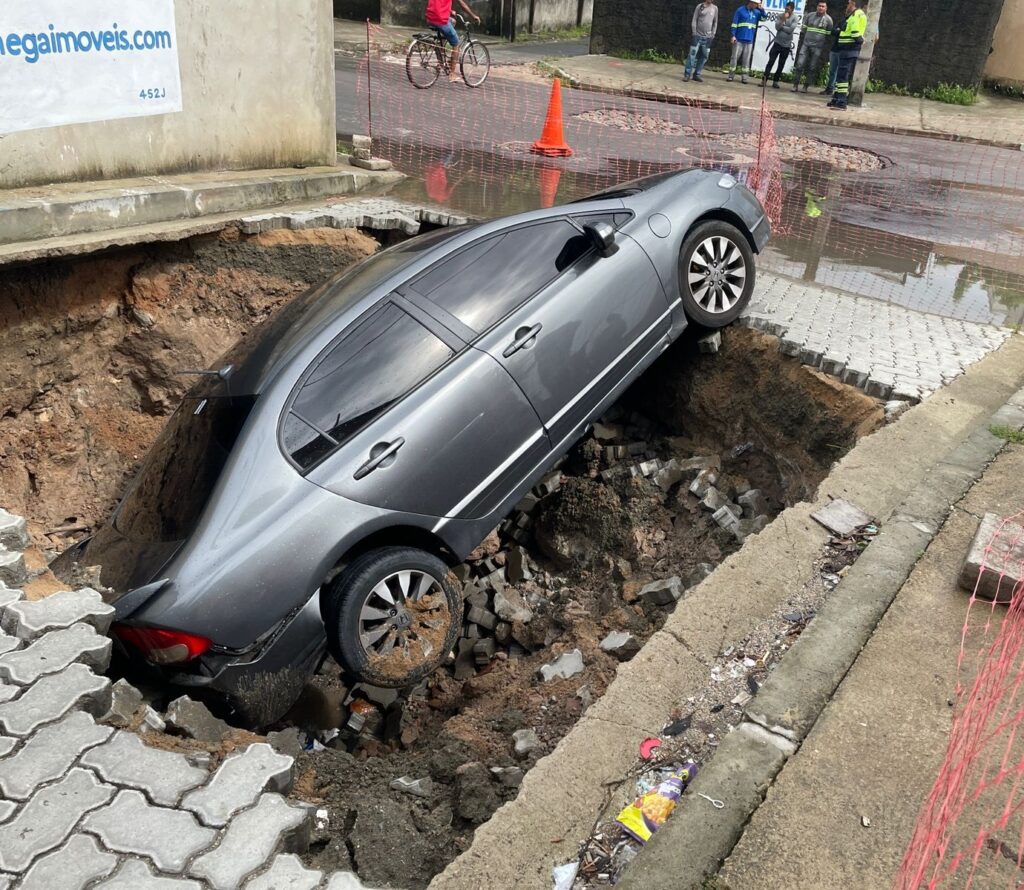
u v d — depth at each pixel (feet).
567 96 55.72
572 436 16.34
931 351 19.02
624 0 71.41
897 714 9.73
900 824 8.46
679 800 8.89
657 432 21.79
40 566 13.47
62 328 20.52
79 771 9.42
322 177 27.12
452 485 14.43
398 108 45.93
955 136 50.62
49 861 8.40
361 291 15.07
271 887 8.28
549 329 15.60
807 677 10.32
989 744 9.31
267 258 23.12
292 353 14.15
